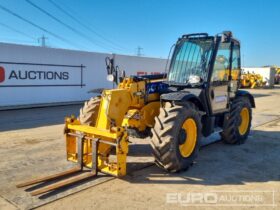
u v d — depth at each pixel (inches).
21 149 237.9
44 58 534.6
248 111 276.4
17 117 404.8
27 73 513.7
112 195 157.3
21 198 150.9
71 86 580.4
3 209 139.6
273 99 755.4
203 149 251.4
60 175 175.8
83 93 601.9
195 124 198.7
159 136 181.3
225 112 253.3
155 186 170.6
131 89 197.9
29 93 519.5
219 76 236.4
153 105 214.2
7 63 487.5
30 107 511.5
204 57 224.2
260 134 313.9
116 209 142.7
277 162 220.4
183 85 223.6
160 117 185.6
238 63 265.9
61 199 151.1
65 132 192.2
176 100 187.2
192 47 232.1
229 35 222.1
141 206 146.6
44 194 155.4
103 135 173.8
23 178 176.9
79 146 185.0
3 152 229.1
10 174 183.0
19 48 499.2
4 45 480.7
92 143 177.8
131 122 203.8
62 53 560.1
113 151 224.4
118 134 168.1
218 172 196.4
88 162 188.5
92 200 151.1
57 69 555.5
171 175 187.9
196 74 226.4
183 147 194.2
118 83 214.5
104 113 187.9
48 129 319.0
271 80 1378.0
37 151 232.5
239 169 203.3
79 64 589.6
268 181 183.0
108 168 177.8
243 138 269.9
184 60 233.6
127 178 180.7
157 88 223.5
